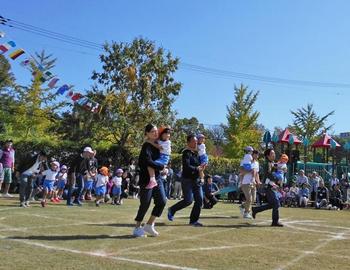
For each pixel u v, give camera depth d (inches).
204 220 445.1
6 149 655.8
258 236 345.1
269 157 430.0
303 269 232.4
